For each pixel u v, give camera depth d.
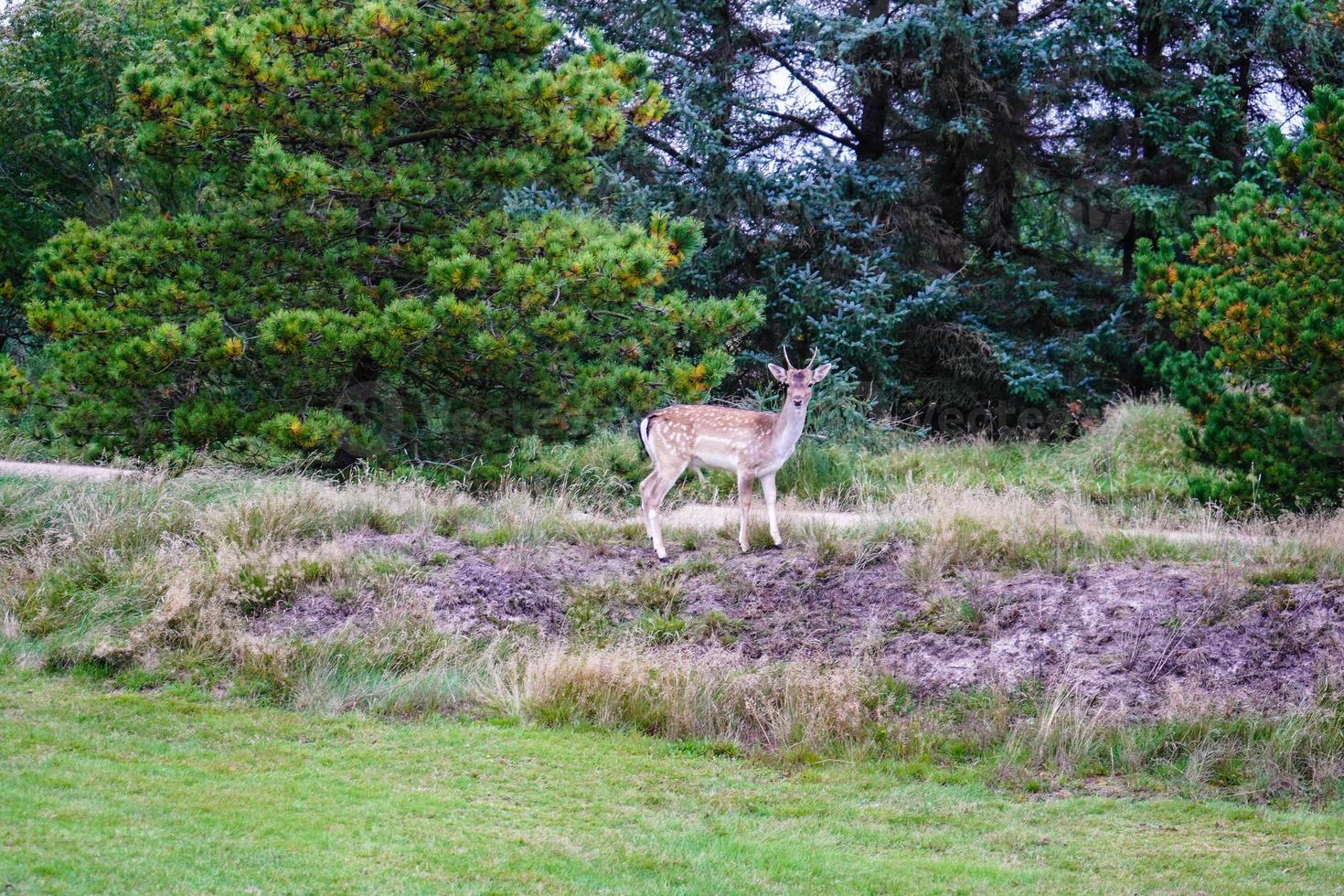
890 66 35.94
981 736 13.68
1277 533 17.84
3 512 18.08
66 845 9.76
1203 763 12.93
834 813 11.92
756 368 35.47
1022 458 30.33
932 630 15.58
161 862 9.59
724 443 17.78
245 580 16.30
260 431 22.00
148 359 21.53
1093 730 13.43
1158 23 37.38
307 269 23.39
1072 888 10.10
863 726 13.88
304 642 15.32
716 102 35.97
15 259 37.25
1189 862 10.70
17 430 26.08
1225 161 34.81
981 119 35.41
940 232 37.06
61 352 22.75
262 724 13.51
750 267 36.00
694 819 11.56
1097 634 15.01
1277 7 33.88
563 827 11.09
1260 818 11.82
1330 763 12.70
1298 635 14.38
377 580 16.75
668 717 14.08
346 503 19.05
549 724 14.14
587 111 24.38
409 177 23.55
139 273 23.12
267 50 23.34
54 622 15.68
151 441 22.70
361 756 12.72
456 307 21.73
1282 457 19.70
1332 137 19.80
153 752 12.41
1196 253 22.23
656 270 22.48
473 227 23.52
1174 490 24.27
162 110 22.89
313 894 9.26
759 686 14.55
